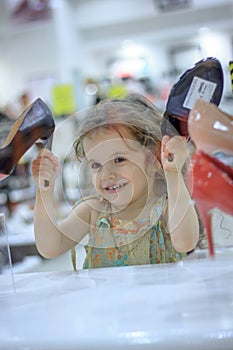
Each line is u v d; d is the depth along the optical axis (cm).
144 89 407
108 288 74
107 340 53
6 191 257
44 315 63
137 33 645
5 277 89
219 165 71
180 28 627
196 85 83
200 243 87
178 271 80
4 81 671
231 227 86
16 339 55
